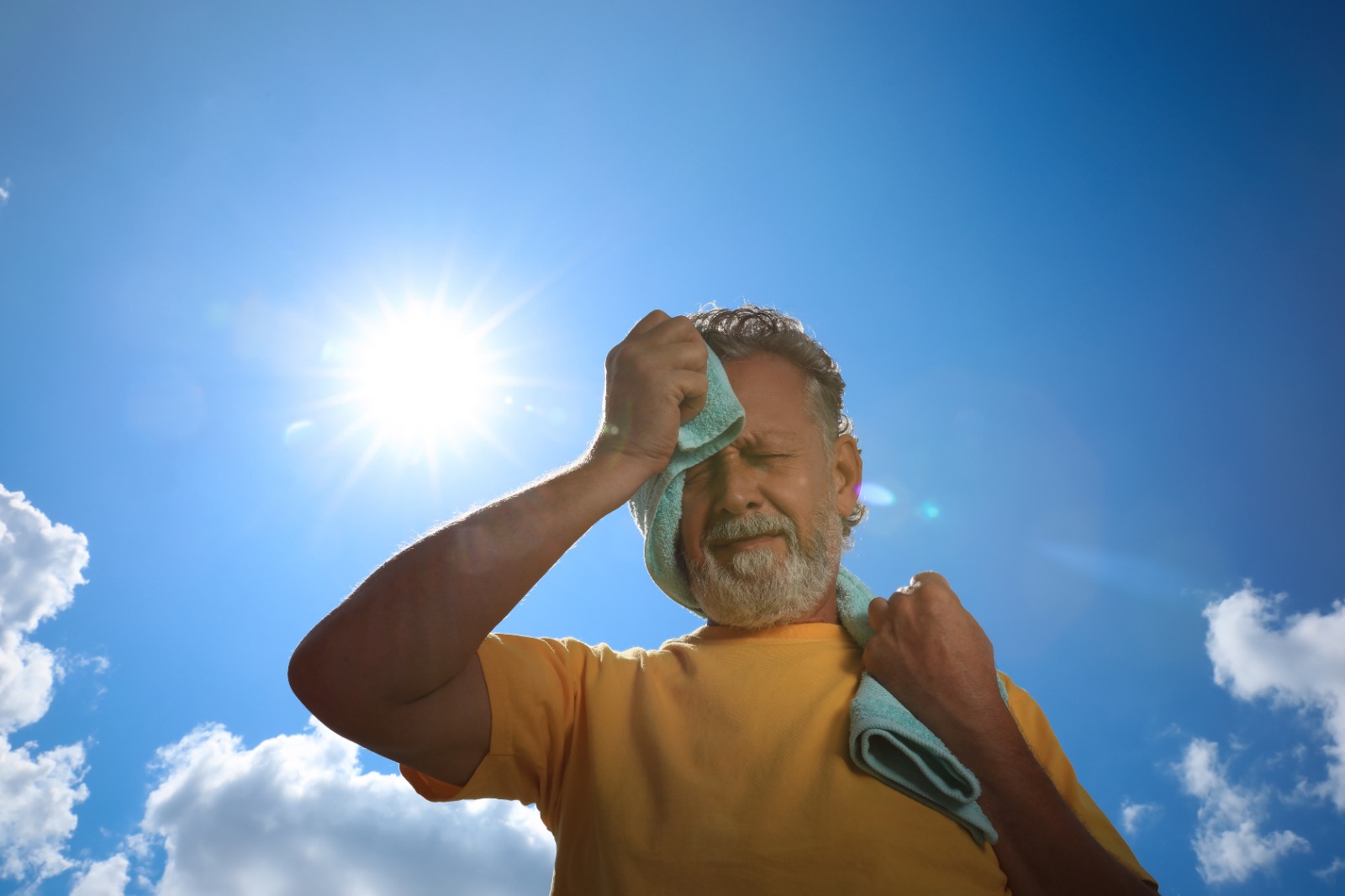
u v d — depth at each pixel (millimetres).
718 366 1260
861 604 1400
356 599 1003
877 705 1139
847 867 1036
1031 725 1373
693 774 1128
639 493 1478
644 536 1486
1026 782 1126
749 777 1119
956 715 1149
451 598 977
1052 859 1097
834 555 1427
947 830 1091
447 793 1195
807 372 1528
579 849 1155
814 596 1356
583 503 1043
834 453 1528
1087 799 1316
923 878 1045
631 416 1117
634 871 1069
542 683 1229
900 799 1097
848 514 1562
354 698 977
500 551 1000
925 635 1194
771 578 1328
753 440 1369
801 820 1076
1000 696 1187
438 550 1001
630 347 1171
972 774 1098
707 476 1389
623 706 1247
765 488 1355
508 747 1182
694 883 1045
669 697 1240
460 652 984
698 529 1380
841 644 1337
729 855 1053
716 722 1180
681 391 1132
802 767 1121
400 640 967
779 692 1214
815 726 1165
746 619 1345
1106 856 1112
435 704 1068
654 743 1172
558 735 1237
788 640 1328
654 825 1097
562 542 1026
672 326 1188
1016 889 1115
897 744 1091
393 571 1004
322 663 971
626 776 1158
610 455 1092
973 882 1078
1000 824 1121
